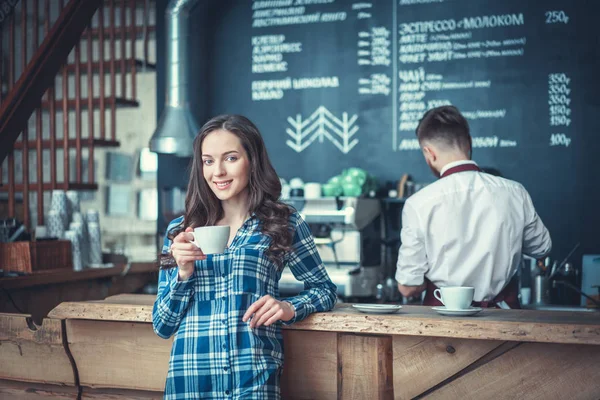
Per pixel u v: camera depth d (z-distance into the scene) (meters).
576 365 1.49
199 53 4.30
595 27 3.70
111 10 4.38
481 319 1.51
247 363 1.46
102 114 4.07
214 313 1.49
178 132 3.83
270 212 1.56
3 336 1.90
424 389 1.60
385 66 4.06
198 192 1.59
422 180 3.99
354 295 3.43
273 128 4.27
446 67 3.95
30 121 5.14
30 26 5.15
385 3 4.07
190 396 1.47
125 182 4.95
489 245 2.08
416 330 1.51
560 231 3.74
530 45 3.81
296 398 1.65
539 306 2.96
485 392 1.56
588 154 3.71
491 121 3.87
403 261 2.17
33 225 4.86
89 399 1.85
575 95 3.73
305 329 1.60
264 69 4.29
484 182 2.12
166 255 1.56
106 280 3.60
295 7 4.24
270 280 1.54
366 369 1.57
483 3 3.89
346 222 3.39
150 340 1.77
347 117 4.12
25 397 1.92
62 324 1.83
